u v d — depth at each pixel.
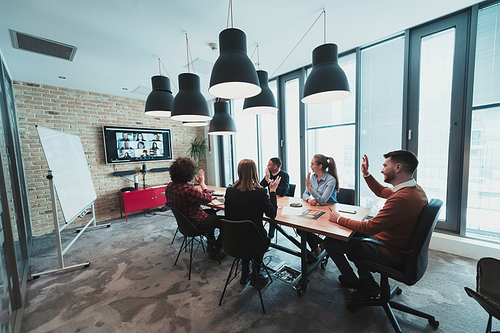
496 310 0.90
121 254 2.70
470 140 2.30
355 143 3.13
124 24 2.13
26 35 2.20
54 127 3.68
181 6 1.93
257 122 4.59
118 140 4.37
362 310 1.62
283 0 1.92
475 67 2.25
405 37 2.59
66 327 1.54
